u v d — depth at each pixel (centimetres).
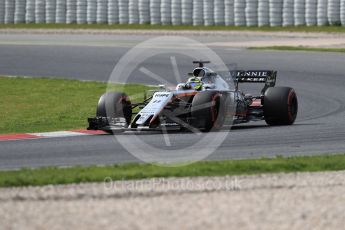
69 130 5641
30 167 4094
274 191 3425
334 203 3194
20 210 3089
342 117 6206
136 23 14775
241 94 5600
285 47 10831
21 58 10850
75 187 3519
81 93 8075
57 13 15325
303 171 3944
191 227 2827
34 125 6122
